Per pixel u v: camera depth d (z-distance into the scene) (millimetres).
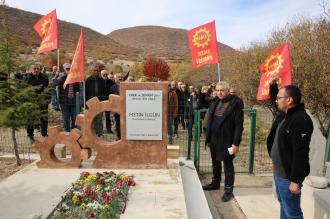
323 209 4180
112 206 4328
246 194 6277
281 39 15719
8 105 6391
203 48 7395
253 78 17516
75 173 6023
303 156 3523
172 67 30812
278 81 5523
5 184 5441
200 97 11086
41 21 8312
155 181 5605
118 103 6203
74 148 6316
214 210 5637
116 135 9359
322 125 11117
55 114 10828
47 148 6332
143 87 6133
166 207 4551
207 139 6117
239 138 5539
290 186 3625
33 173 6016
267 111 16562
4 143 8859
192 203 5238
